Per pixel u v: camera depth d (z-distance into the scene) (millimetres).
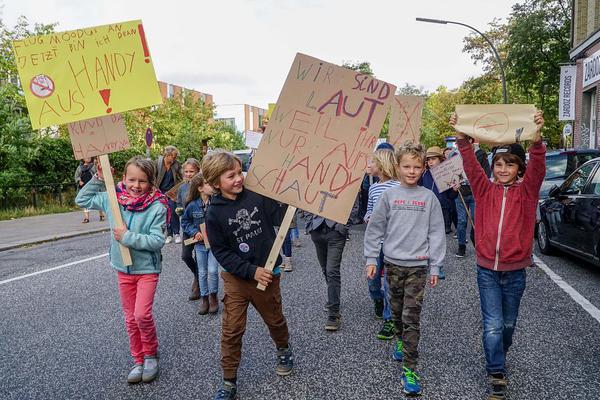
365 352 3844
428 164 7219
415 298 3295
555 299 5156
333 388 3264
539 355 3701
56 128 20984
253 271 3104
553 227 7332
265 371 3570
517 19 26453
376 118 3285
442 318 4594
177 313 5023
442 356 3730
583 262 7047
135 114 27625
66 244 10148
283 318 3424
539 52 25719
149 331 3484
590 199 6176
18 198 16188
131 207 3502
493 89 34906
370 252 3533
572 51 18812
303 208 3273
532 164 3098
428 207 3369
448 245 8672
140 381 3463
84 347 4172
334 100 3301
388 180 4387
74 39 3654
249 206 3197
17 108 17141
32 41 3627
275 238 3297
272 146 3289
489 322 3121
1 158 16000
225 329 3207
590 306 4875
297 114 3307
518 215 3129
